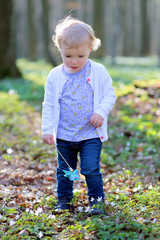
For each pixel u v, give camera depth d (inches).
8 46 673.6
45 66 1057.5
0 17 654.5
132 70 825.5
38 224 117.2
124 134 261.3
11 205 137.7
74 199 141.4
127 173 177.0
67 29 119.6
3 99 443.8
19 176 171.9
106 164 205.3
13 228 115.0
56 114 130.6
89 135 129.0
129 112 321.7
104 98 131.0
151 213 125.9
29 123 312.8
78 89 128.1
